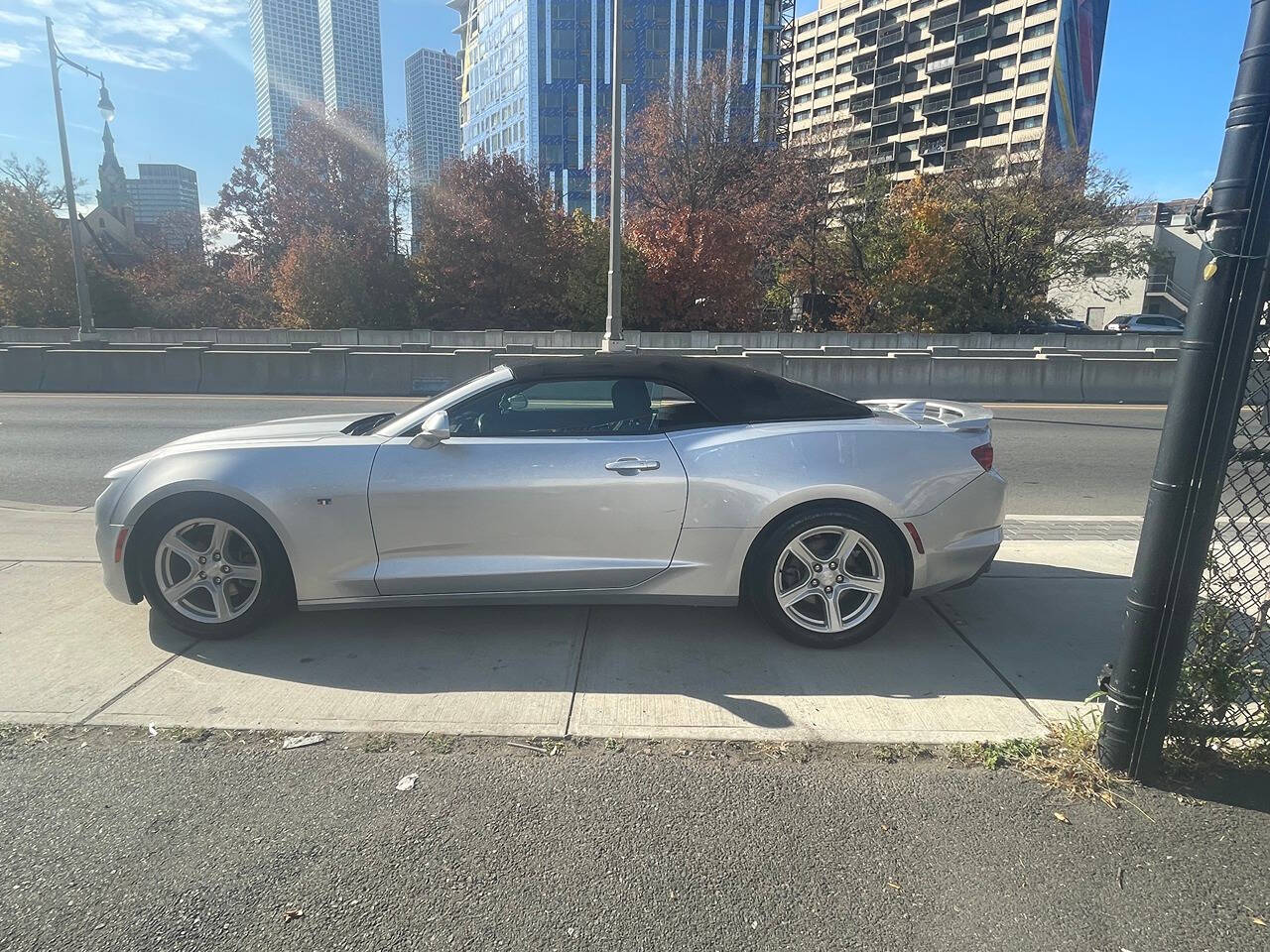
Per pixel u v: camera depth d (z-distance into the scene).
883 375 16.53
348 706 3.31
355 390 16.64
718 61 37.41
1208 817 2.61
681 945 2.08
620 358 4.21
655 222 32.72
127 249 43.59
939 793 2.73
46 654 3.76
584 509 3.74
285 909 2.19
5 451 9.89
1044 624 4.25
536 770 2.87
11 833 2.50
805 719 3.23
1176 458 2.57
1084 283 41.72
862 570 3.90
